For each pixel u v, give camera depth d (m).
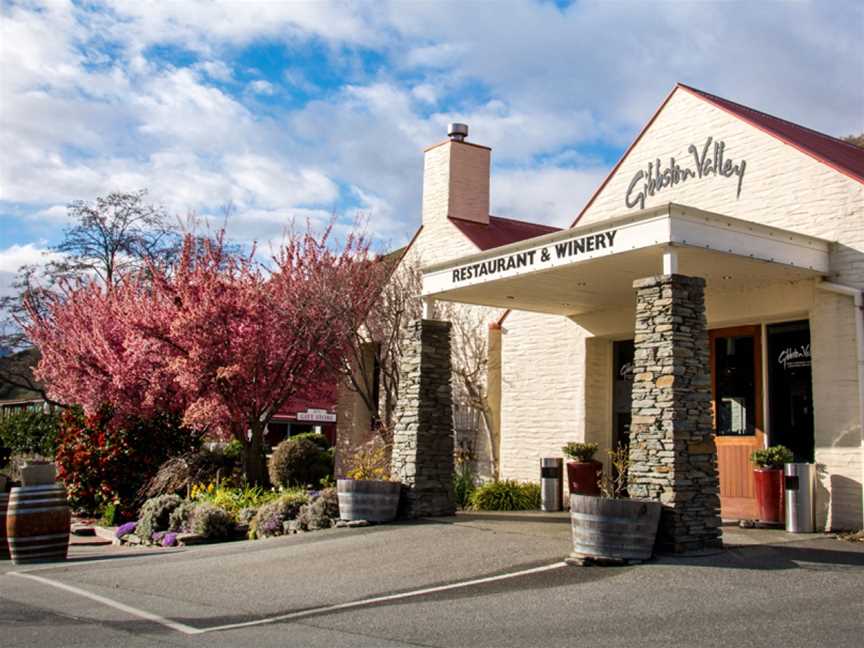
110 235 33.06
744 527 12.15
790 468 11.76
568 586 8.66
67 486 19.50
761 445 13.23
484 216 20.42
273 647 6.81
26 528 12.52
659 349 10.38
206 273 19.14
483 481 17.84
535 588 8.66
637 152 15.42
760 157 13.44
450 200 19.98
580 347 16.17
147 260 23.23
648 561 9.53
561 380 16.48
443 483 13.84
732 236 11.03
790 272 12.10
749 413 13.49
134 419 19.58
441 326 14.29
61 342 22.05
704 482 10.21
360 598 8.71
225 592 9.36
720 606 7.65
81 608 8.67
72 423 20.45
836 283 12.15
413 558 10.52
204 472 18.62
